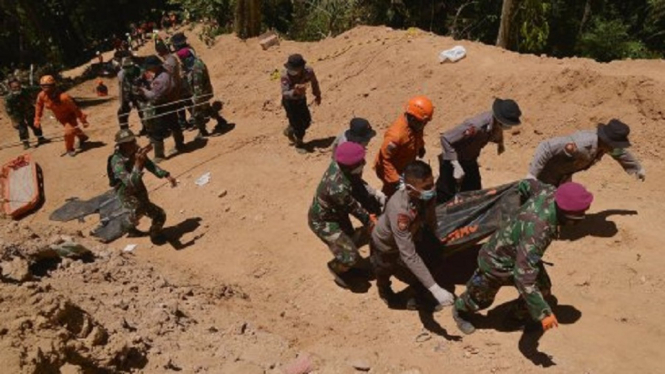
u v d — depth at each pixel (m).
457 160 6.31
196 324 5.16
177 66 10.42
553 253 6.58
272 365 4.70
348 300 6.26
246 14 15.88
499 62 10.10
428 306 5.96
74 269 5.46
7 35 30.06
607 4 17.64
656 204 7.17
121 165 7.64
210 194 9.09
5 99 12.87
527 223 4.57
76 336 3.96
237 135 11.16
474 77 9.93
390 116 10.32
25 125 13.03
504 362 5.14
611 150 5.96
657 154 8.04
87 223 9.28
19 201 10.27
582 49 16.98
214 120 12.20
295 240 7.57
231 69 14.62
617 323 5.54
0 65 30.47
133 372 4.11
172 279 6.43
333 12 18.23
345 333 5.65
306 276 6.78
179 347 4.65
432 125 9.77
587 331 5.46
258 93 12.76
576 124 8.64
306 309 6.19
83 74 22.33
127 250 7.94
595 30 16.78
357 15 18.55
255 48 15.25
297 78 9.27
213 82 14.21
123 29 36.75
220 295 6.13
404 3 18.64
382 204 6.41
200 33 18.27
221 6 18.64
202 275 6.95
